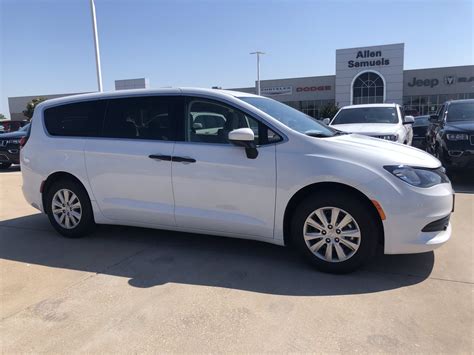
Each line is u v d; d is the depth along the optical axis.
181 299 3.44
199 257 4.38
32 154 5.20
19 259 4.46
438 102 47.91
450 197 3.82
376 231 3.71
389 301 3.33
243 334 2.91
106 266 4.20
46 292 3.64
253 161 3.99
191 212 4.32
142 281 3.82
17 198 7.80
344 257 3.79
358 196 3.72
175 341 2.84
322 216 3.83
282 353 2.68
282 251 4.50
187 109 4.41
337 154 3.78
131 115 4.69
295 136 3.93
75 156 4.88
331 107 45.41
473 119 8.74
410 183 3.62
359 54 44.22
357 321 3.04
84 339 2.90
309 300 3.38
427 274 3.83
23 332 3.01
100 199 4.81
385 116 9.55
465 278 3.73
